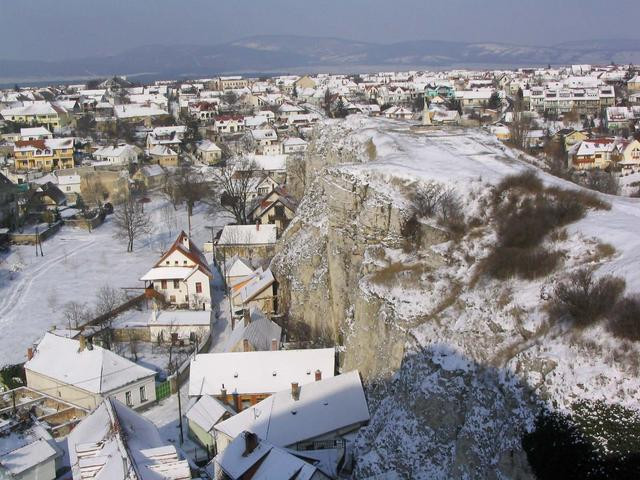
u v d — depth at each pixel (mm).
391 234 61812
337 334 65812
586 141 146250
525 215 56594
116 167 161000
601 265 47438
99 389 58062
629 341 38219
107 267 101188
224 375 59062
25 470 46438
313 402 52906
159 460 40469
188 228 120812
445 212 60438
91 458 41219
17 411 58625
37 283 94625
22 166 170125
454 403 44250
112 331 73188
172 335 73125
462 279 53594
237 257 93438
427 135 88875
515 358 41531
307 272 72688
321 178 81438
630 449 34719
